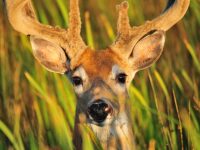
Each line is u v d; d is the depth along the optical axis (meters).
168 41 22.14
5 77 21.39
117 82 17.72
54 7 23.47
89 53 18.00
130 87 18.97
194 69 20.70
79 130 17.52
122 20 18.06
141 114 19.20
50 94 20.19
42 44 18.28
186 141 18.14
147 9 24.05
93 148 17.05
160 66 21.28
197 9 20.95
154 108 19.48
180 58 21.42
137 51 18.09
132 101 19.19
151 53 18.19
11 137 17.67
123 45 18.02
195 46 21.41
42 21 22.42
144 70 20.45
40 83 20.39
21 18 18.00
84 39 22.64
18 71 20.89
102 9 24.28
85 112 17.52
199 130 18.08
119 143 17.45
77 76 17.77
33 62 21.28
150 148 17.03
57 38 18.16
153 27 18.08
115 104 17.42
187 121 17.75
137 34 18.05
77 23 18.14
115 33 23.20
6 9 17.95
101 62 17.81
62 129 18.34
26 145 18.69
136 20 23.14
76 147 17.56
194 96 18.91
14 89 20.69
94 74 17.66
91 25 23.67
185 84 20.48
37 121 19.48
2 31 23.08
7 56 22.00
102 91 17.41
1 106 20.59
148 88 20.27
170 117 18.09
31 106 20.25
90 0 24.94
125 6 18.03
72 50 18.08
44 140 18.70
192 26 21.81
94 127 17.39
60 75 20.09
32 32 18.14
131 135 17.67
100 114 17.11
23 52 21.98
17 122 18.19
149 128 18.84
